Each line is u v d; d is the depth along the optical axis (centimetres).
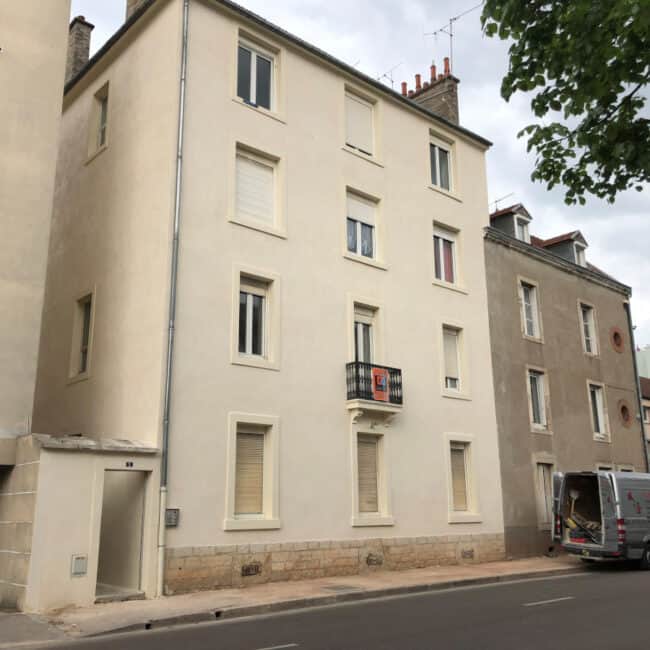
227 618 1060
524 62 649
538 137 679
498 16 629
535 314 2275
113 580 1273
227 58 1554
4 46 1343
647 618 976
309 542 1447
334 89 1777
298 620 1012
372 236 1806
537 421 2175
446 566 1712
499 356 2061
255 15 1600
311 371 1542
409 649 779
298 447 1477
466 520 1806
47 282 1820
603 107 626
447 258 2025
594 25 575
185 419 1308
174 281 1351
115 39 1666
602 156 642
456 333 1970
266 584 1347
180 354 1331
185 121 1446
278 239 1552
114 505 1310
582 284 2522
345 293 1664
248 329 1480
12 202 1295
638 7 524
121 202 1561
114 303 1508
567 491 1852
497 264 2156
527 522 1988
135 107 1584
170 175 1405
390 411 1644
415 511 1688
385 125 1898
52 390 1689
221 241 1448
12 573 1118
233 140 1518
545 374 2217
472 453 1883
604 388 2470
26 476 1146
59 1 1424
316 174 1675
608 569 1770
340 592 1245
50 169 1347
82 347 1639
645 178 649
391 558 1602
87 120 1784
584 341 2458
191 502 1281
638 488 1798
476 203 2138
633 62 589
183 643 850
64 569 1105
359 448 1623
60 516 1118
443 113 2245
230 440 1364
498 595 1255
